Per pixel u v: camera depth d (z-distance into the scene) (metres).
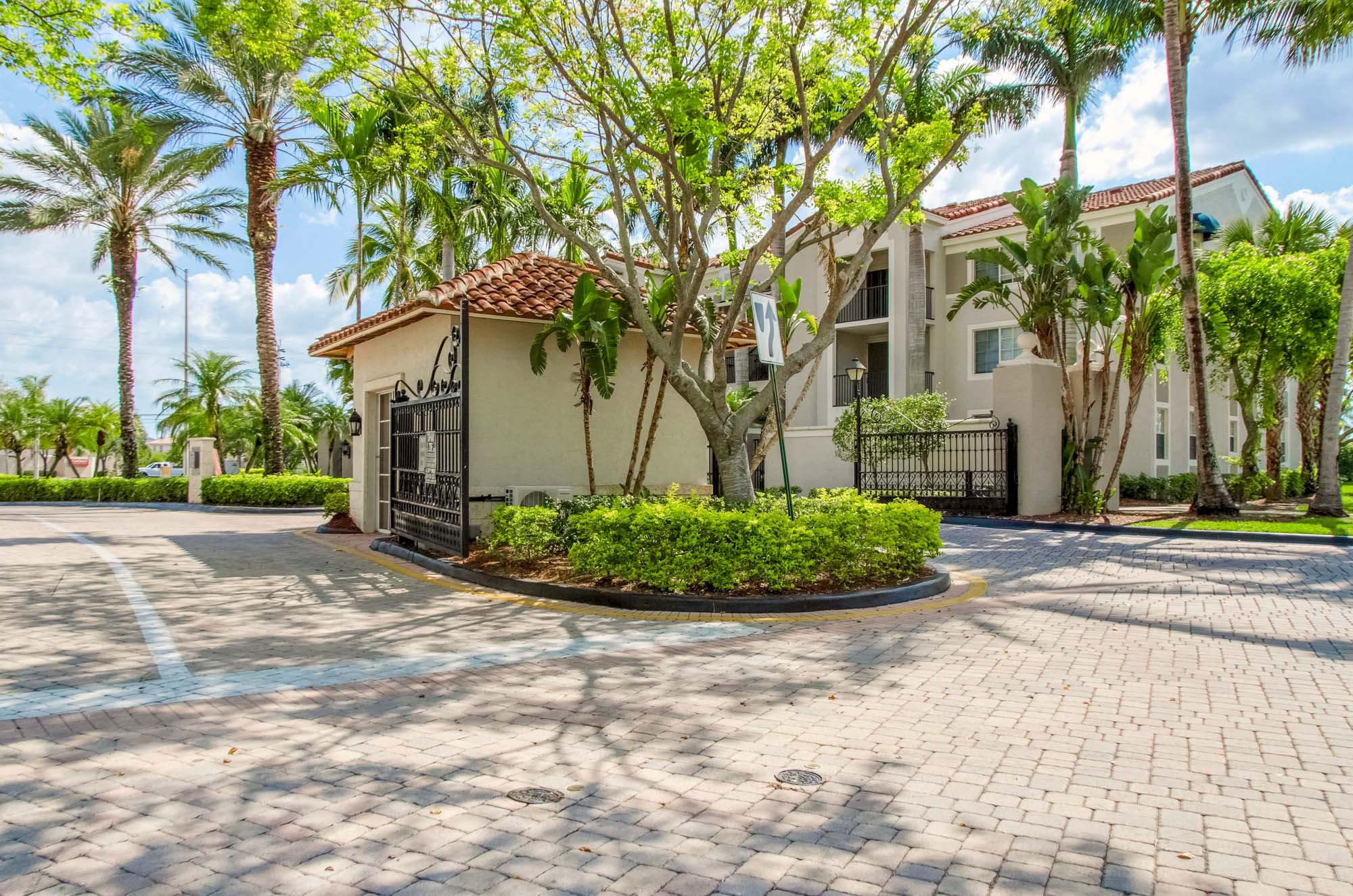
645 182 12.21
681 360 10.49
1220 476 16.47
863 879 2.95
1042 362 17.55
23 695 4.98
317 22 9.16
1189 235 16.02
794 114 13.44
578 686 5.31
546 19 9.11
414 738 4.34
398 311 12.11
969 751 4.19
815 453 23.70
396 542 12.91
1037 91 21.17
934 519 9.27
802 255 28.64
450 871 2.97
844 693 5.17
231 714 4.68
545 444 12.27
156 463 54.28
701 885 2.90
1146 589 8.94
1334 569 10.22
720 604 7.69
